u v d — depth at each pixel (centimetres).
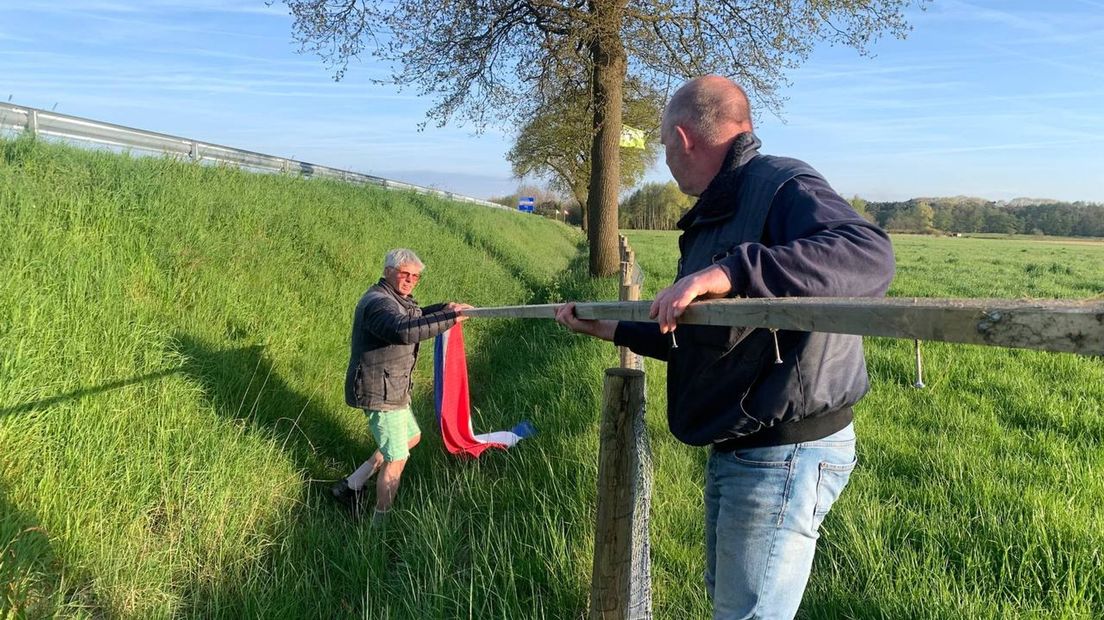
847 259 138
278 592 293
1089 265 2719
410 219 1212
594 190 1366
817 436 175
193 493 335
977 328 83
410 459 471
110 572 279
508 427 528
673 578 313
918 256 3141
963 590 288
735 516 183
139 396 372
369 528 349
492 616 280
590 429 462
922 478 419
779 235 162
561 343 754
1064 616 266
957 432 508
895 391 628
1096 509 359
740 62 1352
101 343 384
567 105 1664
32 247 420
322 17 1186
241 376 444
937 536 344
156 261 512
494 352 784
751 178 173
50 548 271
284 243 718
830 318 105
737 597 182
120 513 310
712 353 173
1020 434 509
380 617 277
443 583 297
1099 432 511
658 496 378
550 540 328
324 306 642
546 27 1298
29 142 572
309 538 341
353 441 482
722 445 190
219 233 631
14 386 311
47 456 305
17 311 351
